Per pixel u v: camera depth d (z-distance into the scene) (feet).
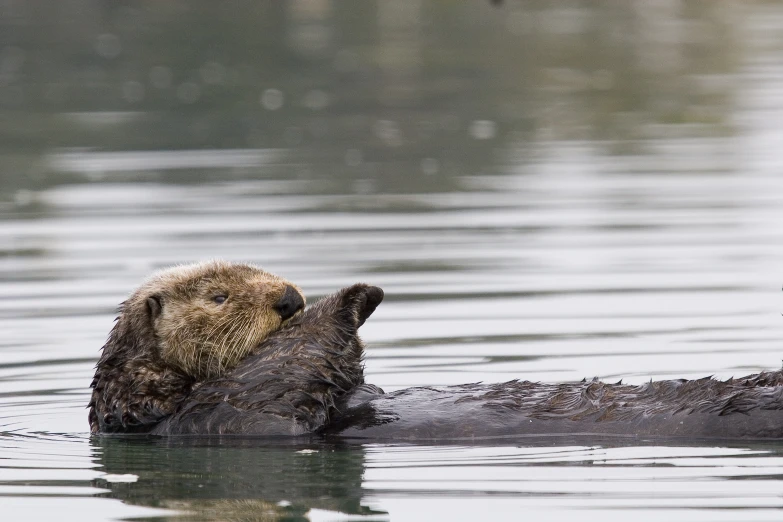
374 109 126.72
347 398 38.45
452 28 175.52
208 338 39.47
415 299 60.03
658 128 112.98
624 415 34.60
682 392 34.60
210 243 72.38
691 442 33.24
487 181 91.81
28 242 74.43
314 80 143.64
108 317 57.57
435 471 33.01
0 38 167.43
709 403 33.63
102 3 189.26
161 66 152.76
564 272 64.95
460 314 57.11
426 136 112.57
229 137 114.32
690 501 29.78
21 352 51.55
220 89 139.54
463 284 62.75
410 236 73.87
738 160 96.99
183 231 76.18
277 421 37.06
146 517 30.25
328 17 184.14
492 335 53.31
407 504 30.40
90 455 36.63
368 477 32.78
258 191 89.51
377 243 72.08
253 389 37.93
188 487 32.86
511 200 84.69
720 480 31.22
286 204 84.48
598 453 33.60
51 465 35.47
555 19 182.09
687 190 86.22
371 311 40.70
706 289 60.85
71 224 79.25
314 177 94.68
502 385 37.88
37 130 118.93
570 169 95.91
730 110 119.96
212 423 37.81
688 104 123.95
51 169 100.17
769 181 88.38
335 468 33.76
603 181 90.58
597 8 191.62
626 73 143.13
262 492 31.94
